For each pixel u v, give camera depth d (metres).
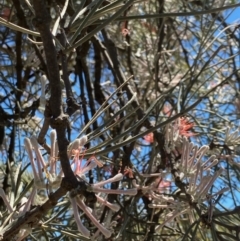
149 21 2.24
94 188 0.72
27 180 1.73
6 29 2.12
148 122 1.60
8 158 1.75
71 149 0.80
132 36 2.58
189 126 1.47
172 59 2.71
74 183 0.71
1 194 0.88
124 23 2.25
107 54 1.94
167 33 2.58
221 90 2.34
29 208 0.83
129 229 1.51
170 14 0.84
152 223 1.40
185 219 1.39
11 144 1.79
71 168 0.74
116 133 1.83
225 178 1.66
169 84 2.15
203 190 1.12
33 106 1.80
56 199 0.74
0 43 2.26
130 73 2.25
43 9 0.73
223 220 1.38
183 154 1.17
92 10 0.85
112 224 1.10
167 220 1.18
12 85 1.89
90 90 1.95
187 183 1.32
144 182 1.37
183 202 1.17
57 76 0.74
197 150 1.17
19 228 0.79
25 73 2.00
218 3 2.23
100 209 1.41
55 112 0.74
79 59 1.90
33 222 0.80
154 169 1.66
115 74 1.85
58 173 0.78
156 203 1.46
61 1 1.40
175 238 1.69
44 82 0.88
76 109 0.86
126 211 1.40
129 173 1.39
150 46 2.50
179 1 2.43
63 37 0.89
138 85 2.40
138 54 2.50
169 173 1.33
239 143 1.43
